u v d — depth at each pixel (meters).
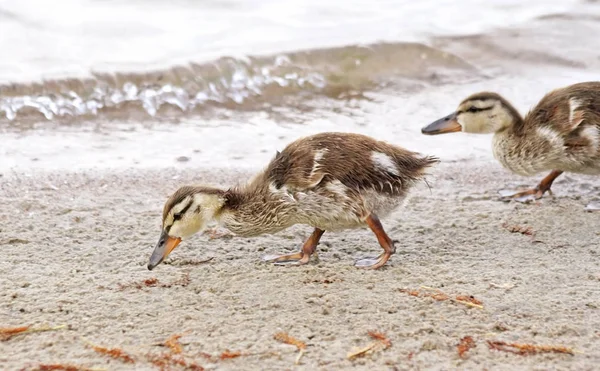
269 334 8.39
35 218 12.00
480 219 12.12
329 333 8.43
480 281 9.73
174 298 9.28
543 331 8.46
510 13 22.42
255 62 18.94
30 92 17.34
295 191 10.12
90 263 10.40
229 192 10.47
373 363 7.86
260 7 22.14
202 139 16.27
